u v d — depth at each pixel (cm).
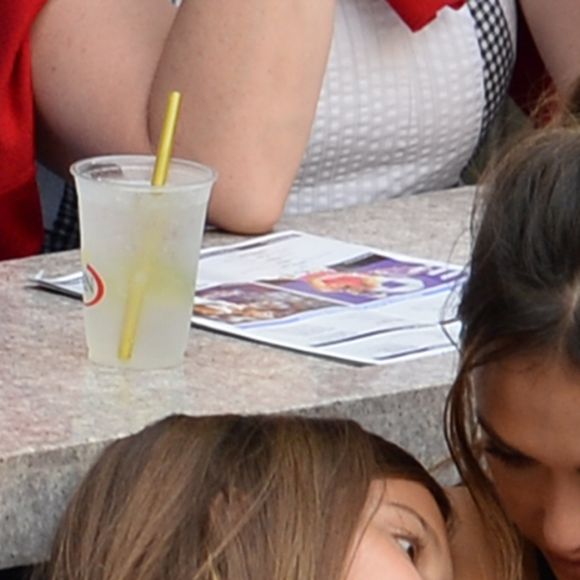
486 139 471
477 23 454
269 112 368
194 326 283
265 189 362
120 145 388
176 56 376
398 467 237
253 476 220
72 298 302
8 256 399
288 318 288
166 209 257
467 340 228
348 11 433
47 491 227
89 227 261
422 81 441
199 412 243
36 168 416
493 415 223
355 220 371
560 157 232
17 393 248
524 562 253
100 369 262
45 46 393
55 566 218
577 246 221
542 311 217
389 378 257
